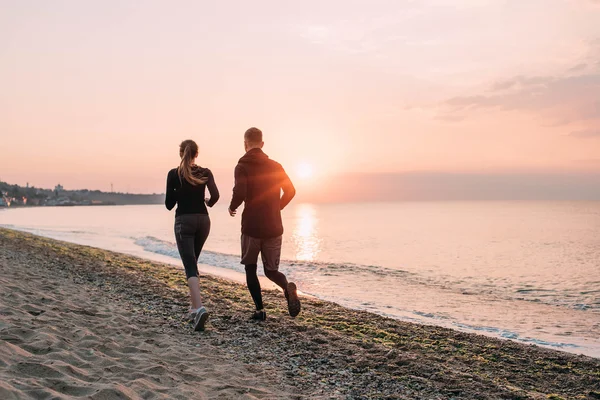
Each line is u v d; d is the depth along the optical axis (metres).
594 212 130.25
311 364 4.54
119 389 2.92
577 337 7.34
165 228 51.56
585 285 14.27
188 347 4.70
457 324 8.18
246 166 5.77
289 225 64.69
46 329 4.27
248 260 6.01
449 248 29.47
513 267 19.61
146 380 3.35
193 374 3.76
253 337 5.41
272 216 5.86
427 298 11.04
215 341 5.09
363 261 21.14
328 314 7.39
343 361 4.68
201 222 5.72
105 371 3.45
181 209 5.68
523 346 5.92
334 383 4.02
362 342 5.53
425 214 121.25
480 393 3.93
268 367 4.33
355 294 11.34
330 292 11.60
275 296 8.87
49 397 2.59
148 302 7.11
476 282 14.88
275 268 5.96
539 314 9.34
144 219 86.94
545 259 23.12
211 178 5.77
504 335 7.43
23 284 7.15
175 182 5.70
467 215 109.75
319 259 22.00
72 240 29.78
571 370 4.94
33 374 3.01
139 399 2.95
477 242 34.62
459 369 4.74
